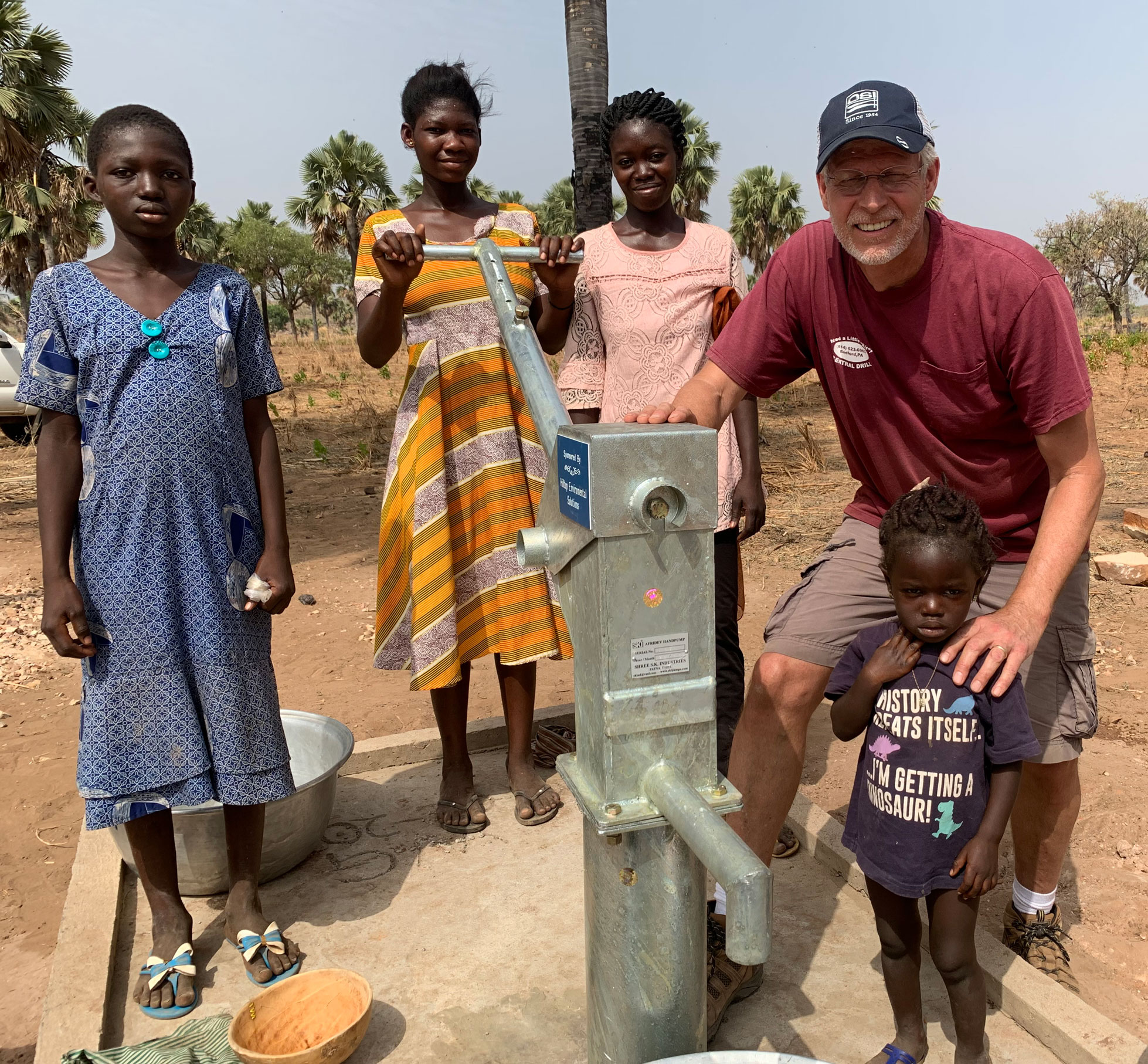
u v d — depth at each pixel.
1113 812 3.50
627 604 1.27
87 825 2.29
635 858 1.35
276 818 2.69
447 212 3.07
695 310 3.01
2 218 22.00
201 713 2.36
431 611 2.93
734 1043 2.15
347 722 4.70
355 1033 2.04
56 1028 2.16
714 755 1.36
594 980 1.46
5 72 18.56
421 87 2.96
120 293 2.25
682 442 1.25
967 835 1.93
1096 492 2.01
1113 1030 2.05
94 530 2.25
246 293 2.44
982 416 2.13
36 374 2.18
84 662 2.31
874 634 2.08
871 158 1.88
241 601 2.37
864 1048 2.13
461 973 2.40
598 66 6.42
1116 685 4.70
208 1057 2.02
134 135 2.19
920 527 1.87
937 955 1.97
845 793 3.68
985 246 1.99
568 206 43.91
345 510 9.41
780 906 2.68
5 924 3.21
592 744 1.35
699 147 35.44
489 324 2.99
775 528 8.09
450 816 3.09
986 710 1.90
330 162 39.59
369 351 2.90
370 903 2.71
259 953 2.38
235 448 2.38
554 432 1.46
